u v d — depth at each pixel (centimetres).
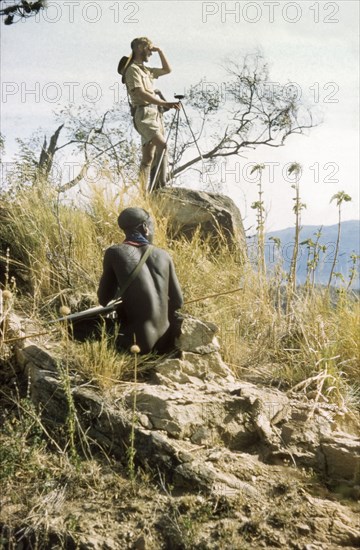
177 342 632
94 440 552
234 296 780
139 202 861
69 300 710
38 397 571
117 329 617
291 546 487
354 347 713
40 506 499
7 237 777
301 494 529
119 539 482
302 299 773
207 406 575
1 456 525
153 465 533
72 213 821
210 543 482
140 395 573
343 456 558
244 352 709
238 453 568
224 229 912
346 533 496
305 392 654
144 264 634
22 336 635
